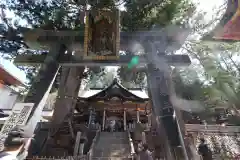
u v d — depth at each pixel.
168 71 10.67
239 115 18.17
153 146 11.23
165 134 8.27
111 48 10.79
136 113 27.34
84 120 25.30
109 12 11.13
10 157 6.97
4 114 20.83
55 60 10.95
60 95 14.51
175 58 11.00
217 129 12.37
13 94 25.02
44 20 13.73
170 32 11.49
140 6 13.86
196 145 10.48
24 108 8.77
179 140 7.99
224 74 15.51
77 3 14.20
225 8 9.95
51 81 10.23
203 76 19.36
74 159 9.32
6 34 12.78
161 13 13.79
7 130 8.07
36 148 10.24
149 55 10.95
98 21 11.17
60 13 13.48
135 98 27.42
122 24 14.33
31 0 13.84
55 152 11.36
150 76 10.35
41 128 13.36
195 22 14.77
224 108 20.70
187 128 12.41
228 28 10.25
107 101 27.70
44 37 11.69
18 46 14.16
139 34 11.62
